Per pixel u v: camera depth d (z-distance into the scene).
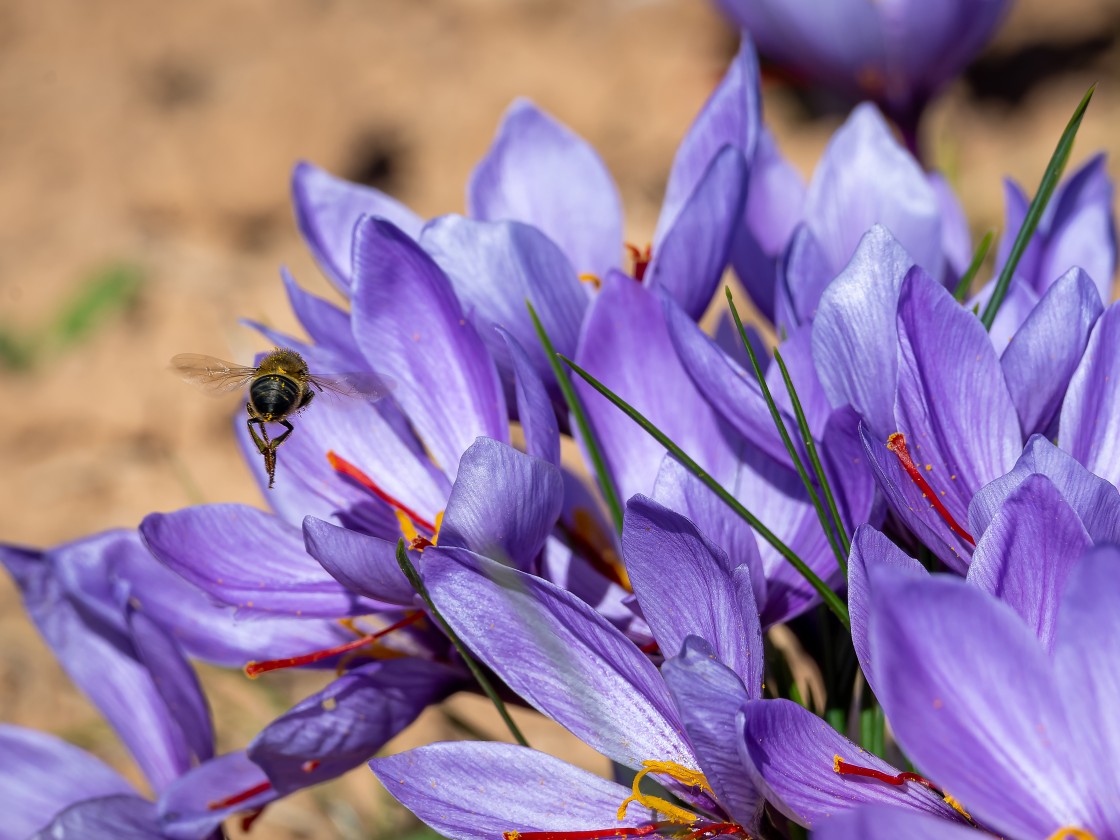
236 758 0.37
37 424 0.79
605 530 0.39
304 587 0.36
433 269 0.36
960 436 0.34
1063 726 0.31
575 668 0.34
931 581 0.31
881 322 0.34
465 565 0.34
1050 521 0.32
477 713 0.55
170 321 0.83
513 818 0.34
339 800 0.48
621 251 0.40
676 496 0.35
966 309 0.34
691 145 0.39
